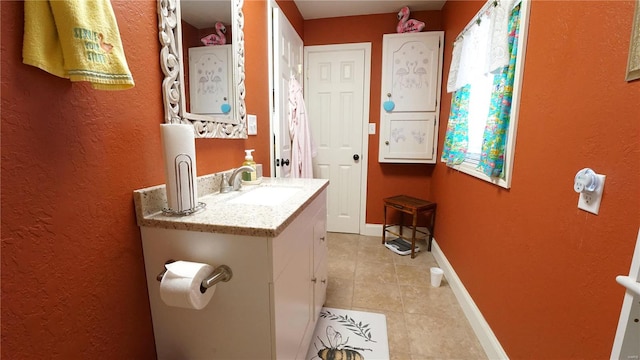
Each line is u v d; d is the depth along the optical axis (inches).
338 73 116.9
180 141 35.7
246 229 32.7
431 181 114.7
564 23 36.8
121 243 34.1
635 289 23.0
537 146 42.5
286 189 57.4
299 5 103.7
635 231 26.6
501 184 52.8
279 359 37.3
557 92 38.1
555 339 37.8
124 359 35.1
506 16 49.5
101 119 30.7
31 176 24.3
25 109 23.6
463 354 56.6
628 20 27.3
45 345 26.3
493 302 56.2
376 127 117.2
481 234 62.9
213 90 51.3
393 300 74.8
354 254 104.5
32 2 23.0
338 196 125.1
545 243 40.3
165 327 38.9
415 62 104.3
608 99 29.6
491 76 63.2
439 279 81.0
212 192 50.9
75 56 24.3
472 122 73.1
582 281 33.1
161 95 39.4
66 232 27.6
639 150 26.1
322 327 64.1
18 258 23.7
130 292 35.6
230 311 36.1
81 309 29.5
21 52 22.9
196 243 35.1
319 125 121.4
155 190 37.7
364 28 112.3
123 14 32.5
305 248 48.9
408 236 119.7
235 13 56.2
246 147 65.6
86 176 29.3
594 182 30.8
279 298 36.2
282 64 83.1
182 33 42.6
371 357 55.6
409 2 101.8
